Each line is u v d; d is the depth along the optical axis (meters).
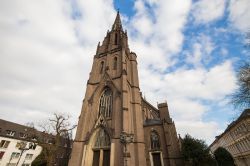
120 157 24.89
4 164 48.22
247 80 19.53
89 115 32.84
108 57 41.38
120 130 27.39
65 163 53.09
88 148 28.41
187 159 30.52
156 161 33.03
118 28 51.84
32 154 56.44
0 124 51.78
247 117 28.91
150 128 37.00
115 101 31.80
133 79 38.00
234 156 60.12
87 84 37.28
